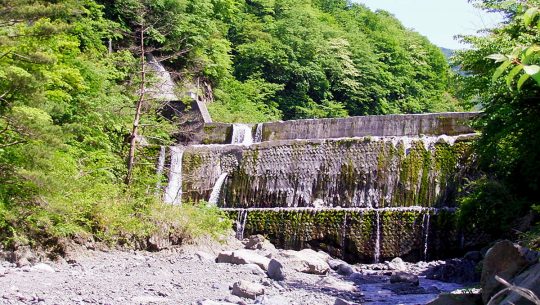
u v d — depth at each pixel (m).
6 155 15.34
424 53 69.75
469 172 21.94
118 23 35.44
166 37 39.25
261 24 52.72
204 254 18.75
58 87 21.38
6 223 15.28
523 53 2.49
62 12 16.06
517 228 17.80
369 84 57.38
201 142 30.38
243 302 11.46
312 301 12.13
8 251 15.02
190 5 41.78
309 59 53.22
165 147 27.20
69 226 16.58
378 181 23.50
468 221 19.33
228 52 50.97
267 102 48.47
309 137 29.16
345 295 13.38
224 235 22.38
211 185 26.58
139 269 15.42
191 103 31.89
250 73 49.69
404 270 19.30
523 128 16.83
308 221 23.38
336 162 24.48
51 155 15.31
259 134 30.14
